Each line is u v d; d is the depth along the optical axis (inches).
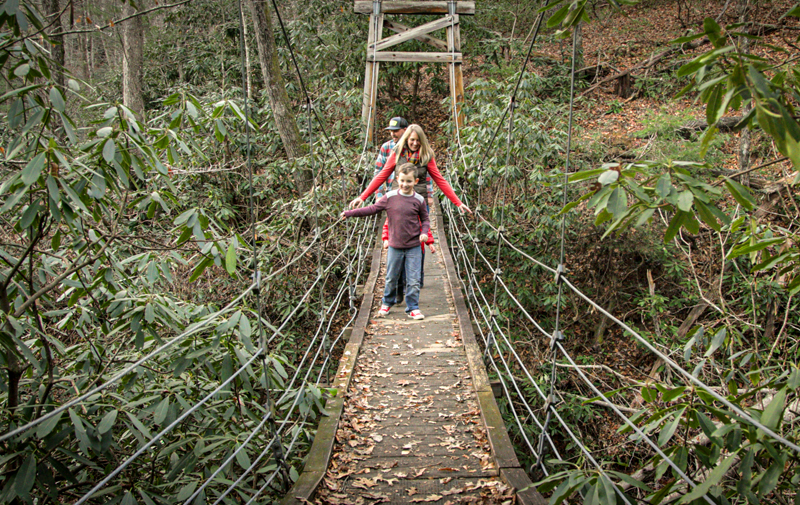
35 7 73.6
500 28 593.0
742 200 49.4
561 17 62.1
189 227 83.1
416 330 171.8
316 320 282.8
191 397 102.9
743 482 52.5
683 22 598.9
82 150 78.3
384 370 144.2
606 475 62.3
